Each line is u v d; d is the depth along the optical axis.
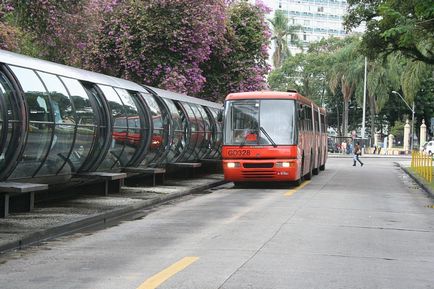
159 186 18.78
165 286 6.49
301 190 18.66
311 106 23.56
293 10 132.88
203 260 7.89
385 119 83.75
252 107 18.83
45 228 9.92
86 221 11.18
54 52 20.09
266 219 11.91
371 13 25.27
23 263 7.77
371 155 60.25
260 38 29.86
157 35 23.64
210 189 19.55
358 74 64.06
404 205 15.20
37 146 11.20
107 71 24.88
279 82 74.88
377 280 6.91
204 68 28.89
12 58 10.99
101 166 14.70
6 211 11.09
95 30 20.97
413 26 15.70
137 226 11.18
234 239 9.57
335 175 27.41
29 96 10.92
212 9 24.16
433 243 9.59
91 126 13.34
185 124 20.55
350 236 10.03
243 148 18.59
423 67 30.23
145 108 16.91
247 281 6.74
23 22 17.86
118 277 6.93
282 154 18.39
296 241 9.41
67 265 7.62
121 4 23.81
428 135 83.88
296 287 6.51
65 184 13.95
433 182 21.78
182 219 12.08
